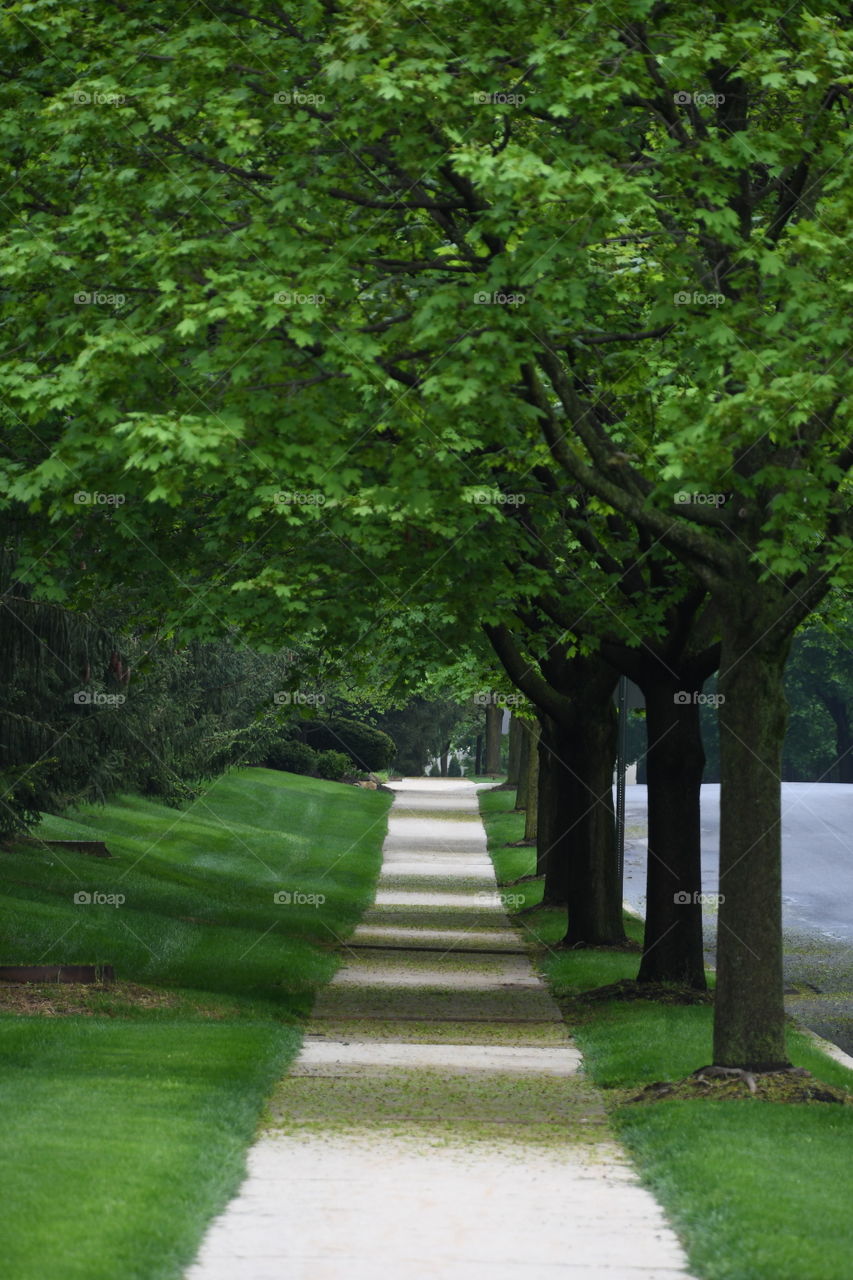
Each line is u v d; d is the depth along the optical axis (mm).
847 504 24000
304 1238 13289
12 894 37062
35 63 24344
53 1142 15711
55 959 30312
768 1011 20500
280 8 22531
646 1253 13094
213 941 35094
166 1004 26812
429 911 47219
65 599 30703
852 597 37625
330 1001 29391
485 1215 14234
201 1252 12828
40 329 22062
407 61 19469
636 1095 20438
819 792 91000
